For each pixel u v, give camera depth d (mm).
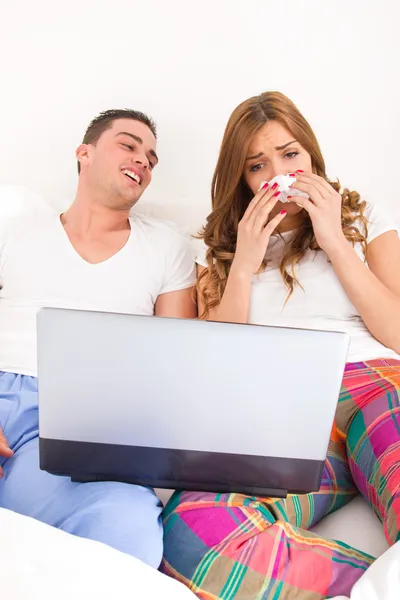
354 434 1306
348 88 2055
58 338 1005
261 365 1004
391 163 2104
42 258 1662
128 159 1712
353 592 926
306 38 2027
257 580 997
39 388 1034
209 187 2137
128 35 2051
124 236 1736
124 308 1652
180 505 1121
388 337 1504
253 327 993
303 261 1613
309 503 1191
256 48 2043
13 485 1160
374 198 2121
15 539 905
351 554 1067
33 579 848
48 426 1061
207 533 1061
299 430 1041
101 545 942
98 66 2076
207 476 1086
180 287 1742
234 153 1637
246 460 1064
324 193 1529
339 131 2088
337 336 995
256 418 1033
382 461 1187
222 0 2012
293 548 1044
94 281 1647
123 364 1013
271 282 1612
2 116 2119
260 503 1124
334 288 1558
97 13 2041
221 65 2061
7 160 2143
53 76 2086
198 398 1024
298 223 1674
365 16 2000
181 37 2047
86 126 2113
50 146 2135
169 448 1062
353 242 1609
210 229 1740
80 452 1076
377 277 1623
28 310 1618
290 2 2006
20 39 2064
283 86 2066
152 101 2092
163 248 1729
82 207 1723
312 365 1003
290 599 986
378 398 1324
